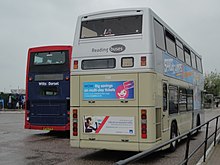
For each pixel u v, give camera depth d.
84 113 9.63
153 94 9.07
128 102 9.12
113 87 9.31
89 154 10.69
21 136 15.99
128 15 9.45
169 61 11.02
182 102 13.02
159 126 9.58
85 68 9.71
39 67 15.75
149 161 9.56
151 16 9.39
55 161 9.47
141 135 8.95
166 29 10.92
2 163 9.16
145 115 8.93
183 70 13.37
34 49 15.94
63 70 15.30
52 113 15.38
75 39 9.98
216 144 12.77
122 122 9.17
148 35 9.12
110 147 9.26
